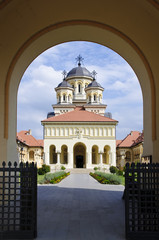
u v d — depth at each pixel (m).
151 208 6.26
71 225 7.51
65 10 8.94
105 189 17.05
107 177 23.64
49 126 53.28
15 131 10.61
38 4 8.41
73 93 65.81
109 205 10.76
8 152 9.57
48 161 52.31
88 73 67.25
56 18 9.30
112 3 8.49
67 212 9.33
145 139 10.18
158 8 7.79
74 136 52.72
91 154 52.47
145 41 9.19
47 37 10.02
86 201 11.81
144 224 6.27
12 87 10.02
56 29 9.67
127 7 8.48
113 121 53.16
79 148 58.97
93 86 62.16
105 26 9.55
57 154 52.72
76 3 8.56
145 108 10.20
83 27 9.80
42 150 65.00
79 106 63.56
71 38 10.84
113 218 8.38
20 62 9.99
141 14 8.51
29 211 6.56
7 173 9.56
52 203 11.26
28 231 6.23
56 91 63.75
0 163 9.16
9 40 9.12
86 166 51.97
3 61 9.34
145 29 8.88
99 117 55.09
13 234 6.23
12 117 10.11
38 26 9.40
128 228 6.20
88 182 23.45
